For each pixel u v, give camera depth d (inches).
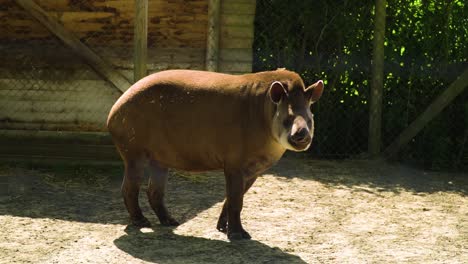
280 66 418.6
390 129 418.0
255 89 259.4
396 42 415.2
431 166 409.4
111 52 390.3
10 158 377.7
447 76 411.8
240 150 260.1
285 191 342.3
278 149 260.1
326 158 418.6
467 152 408.5
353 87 420.2
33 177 355.9
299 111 243.8
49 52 390.0
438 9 408.5
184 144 267.4
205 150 265.9
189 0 388.5
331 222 295.3
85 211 302.8
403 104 415.8
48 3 388.8
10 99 391.5
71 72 390.0
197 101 264.5
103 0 389.1
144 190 338.3
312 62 418.9
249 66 392.2
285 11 413.4
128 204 281.3
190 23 390.0
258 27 416.2
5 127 391.9
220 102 262.1
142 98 271.4
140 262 237.9
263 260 243.1
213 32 385.7
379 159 409.4
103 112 392.2
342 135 421.4
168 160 275.0
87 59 386.6
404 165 407.5
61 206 309.3
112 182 353.4
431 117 403.2
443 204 331.3
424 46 411.5
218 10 385.1
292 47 418.0
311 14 413.1
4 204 309.3
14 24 390.3
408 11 412.2
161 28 390.6
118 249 251.8
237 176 262.5
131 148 275.7
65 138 383.6
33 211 299.4
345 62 417.7
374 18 408.2
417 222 299.4
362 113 420.5
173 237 267.9
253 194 334.6
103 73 387.2
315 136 419.2
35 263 235.5
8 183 344.2
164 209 286.0
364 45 417.4
